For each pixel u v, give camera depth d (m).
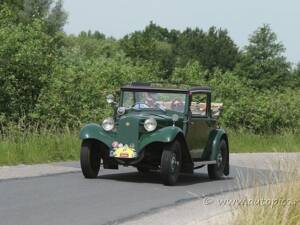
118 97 18.03
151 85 18.00
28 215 11.27
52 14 88.69
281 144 39.97
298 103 47.94
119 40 103.06
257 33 92.62
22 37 31.23
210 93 18.81
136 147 16.34
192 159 17.34
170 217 11.90
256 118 44.34
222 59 127.69
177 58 114.00
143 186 16.02
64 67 33.03
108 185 15.77
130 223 11.12
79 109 31.47
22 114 29.95
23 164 19.48
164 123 16.77
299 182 11.05
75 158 22.31
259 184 11.26
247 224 9.75
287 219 10.00
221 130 19.34
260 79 90.31
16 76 30.61
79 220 11.05
